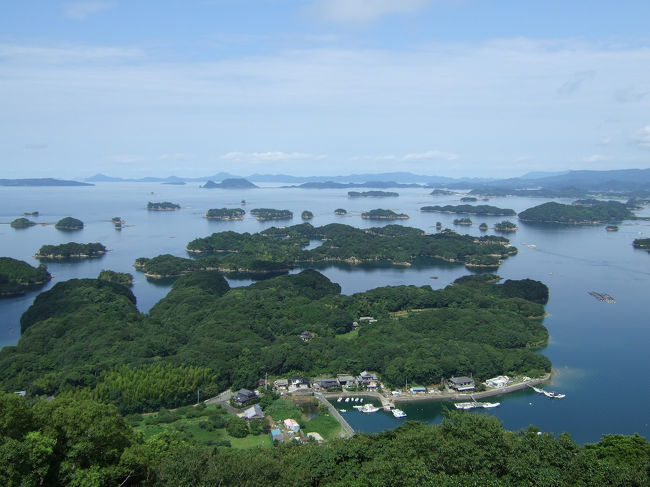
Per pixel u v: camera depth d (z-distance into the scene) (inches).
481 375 6889.8
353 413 6097.4
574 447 3425.2
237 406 6102.4
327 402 6318.9
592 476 3041.3
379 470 3090.6
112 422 3366.1
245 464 3038.9
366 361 7170.3
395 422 5861.2
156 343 7258.9
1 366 6747.1
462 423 3629.4
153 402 5989.2
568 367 7337.6
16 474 2655.0
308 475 3422.7
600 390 6614.2
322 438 5275.6
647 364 7450.8
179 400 6151.6
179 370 6417.3
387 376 6820.9
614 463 3353.8
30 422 3053.6
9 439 2778.1
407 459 3319.4
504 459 3181.6
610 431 5615.2
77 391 5930.1
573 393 6530.5
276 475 3129.9
